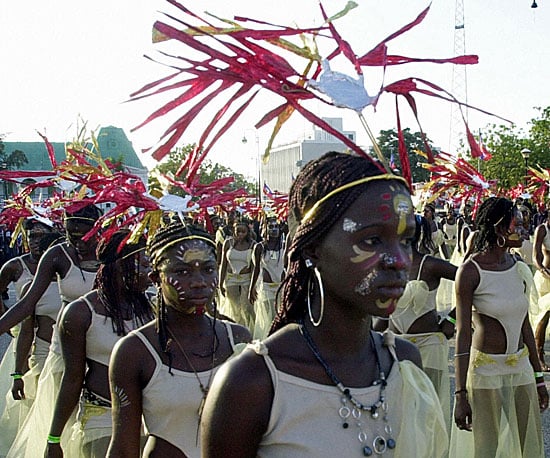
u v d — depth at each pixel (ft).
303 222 6.07
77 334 12.15
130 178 11.60
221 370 6.09
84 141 14.08
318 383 6.09
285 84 5.62
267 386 5.96
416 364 7.16
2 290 22.26
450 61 5.95
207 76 5.66
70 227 16.15
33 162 138.62
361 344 6.40
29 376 19.24
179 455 10.13
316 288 6.27
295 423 5.96
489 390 14.74
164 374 10.19
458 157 21.79
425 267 16.81
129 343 10.30
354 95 5.57
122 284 12.34
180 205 10.98
